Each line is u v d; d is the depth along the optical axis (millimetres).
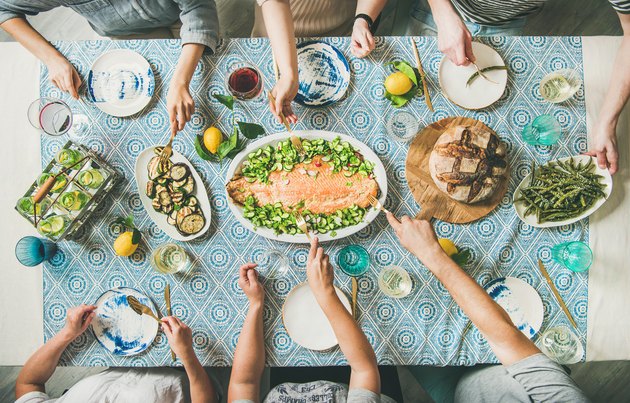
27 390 1597
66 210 1532
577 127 1702
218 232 1667
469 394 1642
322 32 2006
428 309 1652
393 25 2312
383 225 1668
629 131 1730
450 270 1440
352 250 1654
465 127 1634
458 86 1690
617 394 2475
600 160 1642
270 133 1687
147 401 1608
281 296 1663
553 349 1617
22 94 1685
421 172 1672
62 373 2400
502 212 1677
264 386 2346
